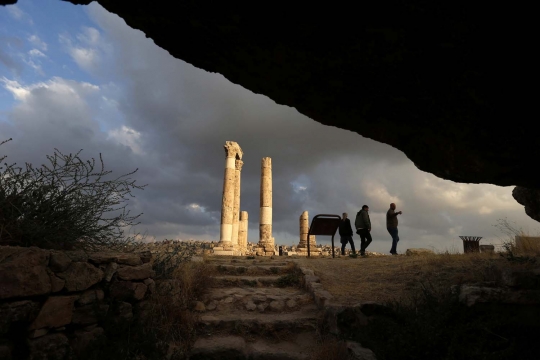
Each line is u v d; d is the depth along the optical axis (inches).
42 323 117.7
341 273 297.4
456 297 184.9
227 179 864.3
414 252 440.8
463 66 128.6
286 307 239.0
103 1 129.6
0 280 104.4
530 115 139.4
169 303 199.9
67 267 134.0
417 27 117.6
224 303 241.8
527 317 169.5
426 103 150.9
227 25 128.7
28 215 140.4
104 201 171.0
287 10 118.6
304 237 1021.8
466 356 146.3
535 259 225.3
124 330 157.1
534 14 106.3
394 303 212.5
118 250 199.6
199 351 173.9
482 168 175.2
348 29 122.4
